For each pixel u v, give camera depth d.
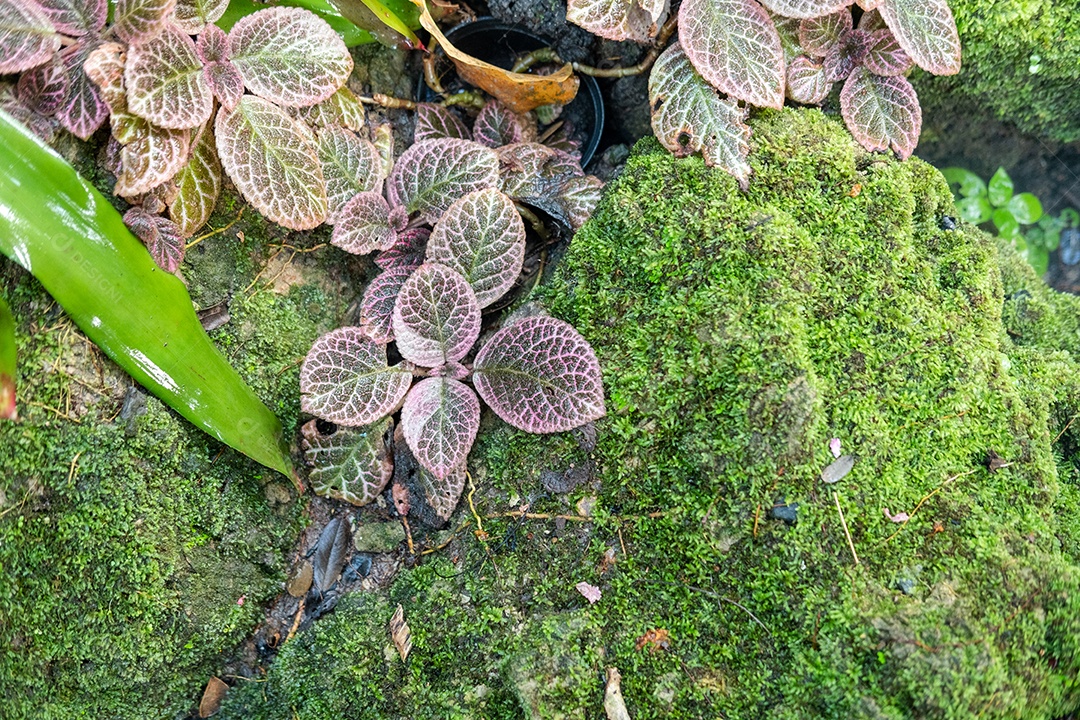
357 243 0.52
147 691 0.49
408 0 0.55
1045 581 0.45
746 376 0.47
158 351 0.48
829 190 0.51
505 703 0.47
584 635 0.47
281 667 0.49
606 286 0.51
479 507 0.50
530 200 0.55
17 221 0.45
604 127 0.61
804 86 0.53
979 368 0.49
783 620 0.46
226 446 0.51
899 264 0.51
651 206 0.51
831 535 0.46
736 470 0.47
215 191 0.51
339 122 0.53
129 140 0.47
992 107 0.61
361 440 0.53
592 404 0.48
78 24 0.48
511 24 0.58
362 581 0.52
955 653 0.43
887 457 0.47
